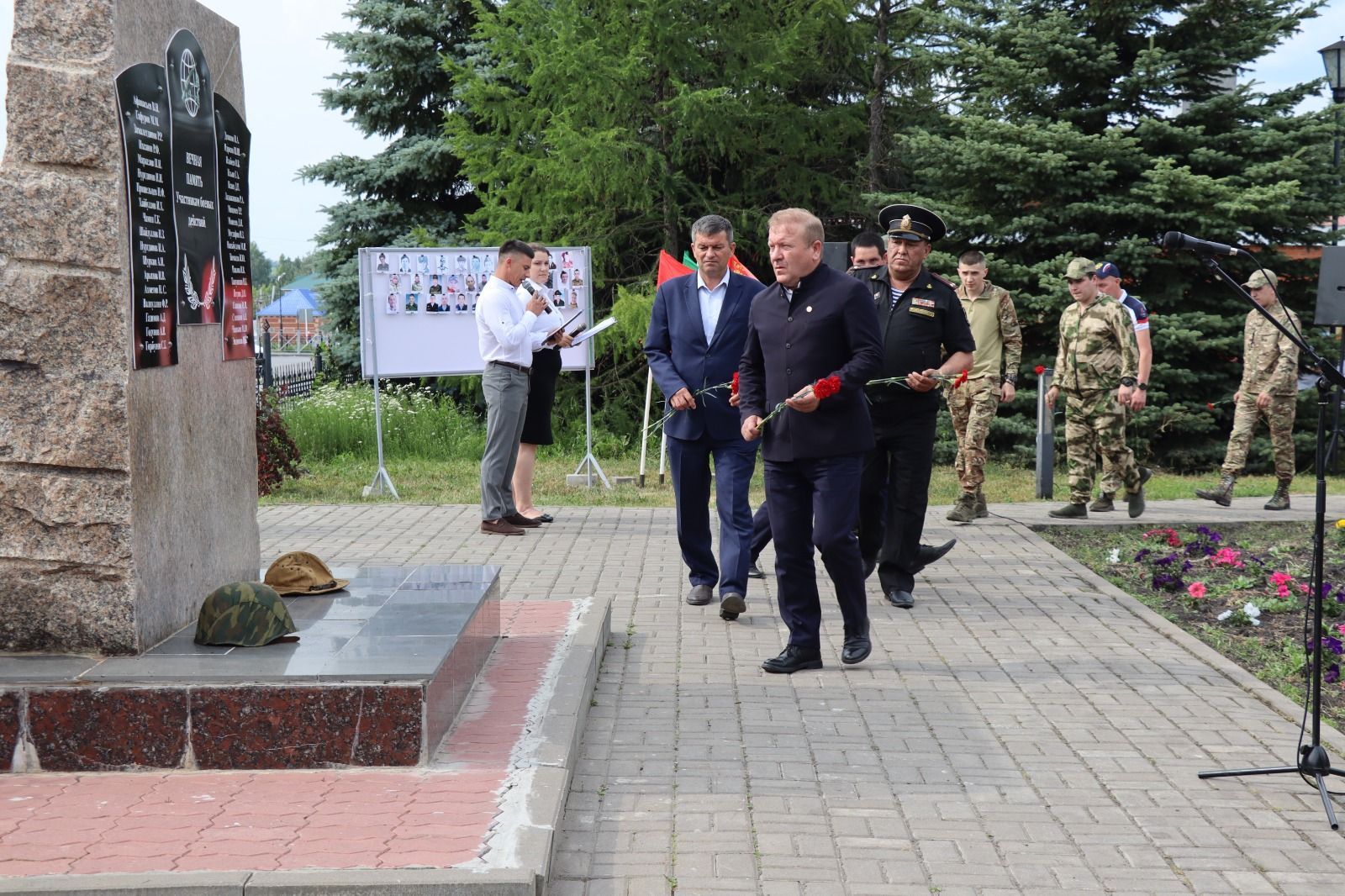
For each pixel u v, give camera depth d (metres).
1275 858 3.87
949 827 4.08
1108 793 4.41
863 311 5.69
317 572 5.60
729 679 5.82
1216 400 16.55
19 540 4.36
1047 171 15.70
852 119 19.36
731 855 3.83
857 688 5.70
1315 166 15.88
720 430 6.95
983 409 10.10
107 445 4.33
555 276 13.04
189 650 4.48
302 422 15.80
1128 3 15.95
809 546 5.93
